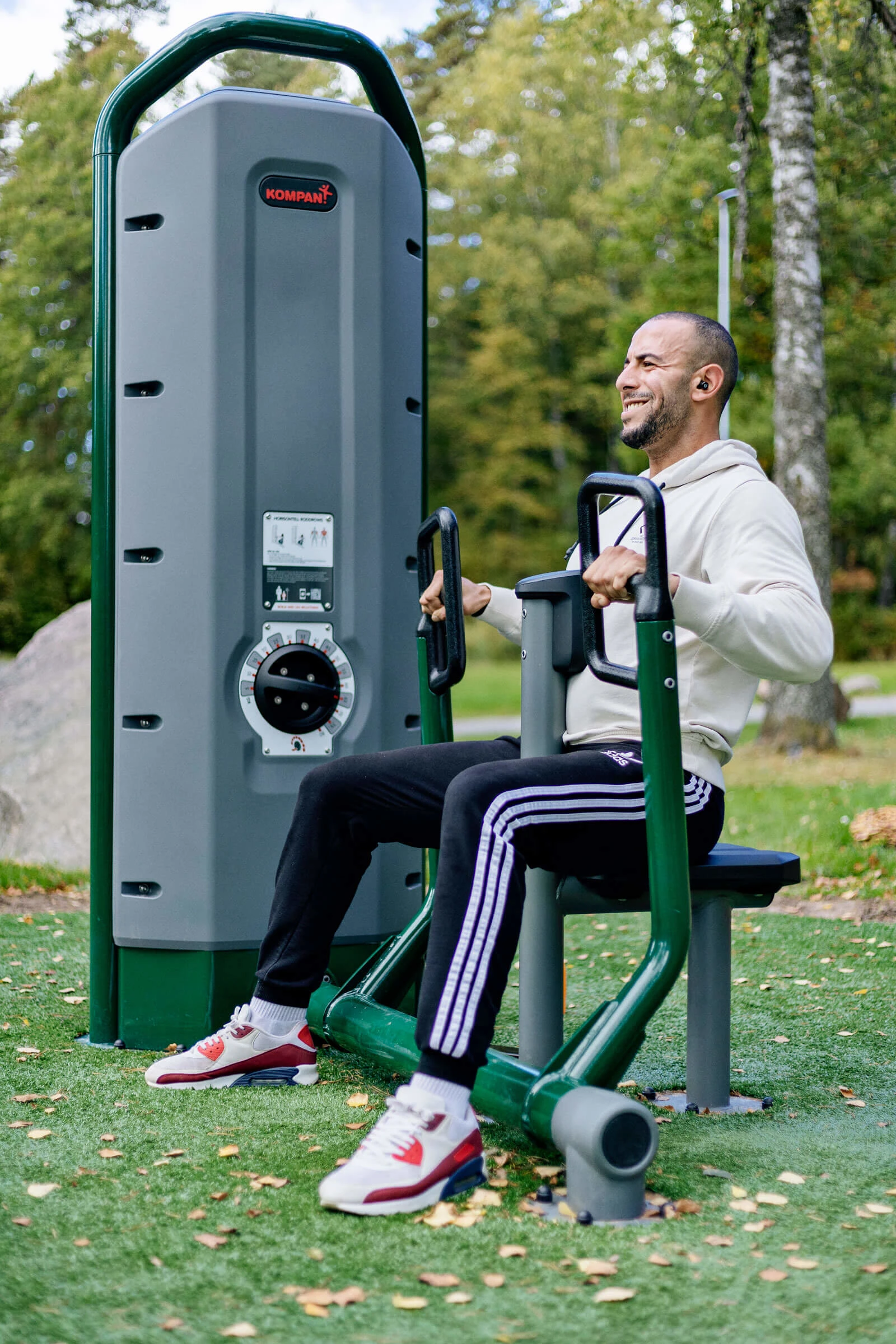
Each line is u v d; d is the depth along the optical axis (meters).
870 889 4.80
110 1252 1.55
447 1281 1.46
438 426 29.50
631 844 1.87
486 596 2.35
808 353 9.23
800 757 9.74
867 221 11.36
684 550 2.04
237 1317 1.38
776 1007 3.03
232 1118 2.08
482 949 1.70
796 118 8.90
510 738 2.16
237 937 2.53
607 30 10.16
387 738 2.68
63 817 5.56
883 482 21.53
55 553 23.66
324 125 2.58
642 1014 1.76
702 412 2.18
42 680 6.25
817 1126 2.11
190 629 2.53
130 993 2.57
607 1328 1.36
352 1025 2.25
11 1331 1.34
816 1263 1.51
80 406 21.77
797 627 1.81
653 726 1.74
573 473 29.34
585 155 28.20
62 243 20.47
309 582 2.60
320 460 2.60
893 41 8.13
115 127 2.64
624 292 29.00
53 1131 2.01
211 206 2.50
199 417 2.52
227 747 2.53
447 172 29.30
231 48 2.62
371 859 2.47
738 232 8.32
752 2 8.22
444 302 29.94
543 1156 1.92
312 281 2.59
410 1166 1.68
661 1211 1.69
